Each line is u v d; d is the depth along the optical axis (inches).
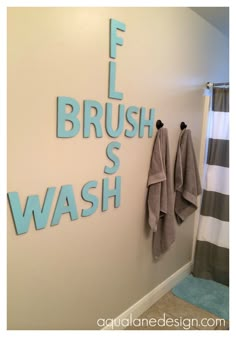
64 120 45.5
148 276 74.8
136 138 62.2
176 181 76.6
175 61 70.8
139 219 67.5
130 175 62.2
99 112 51.4
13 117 39.2
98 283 58.8
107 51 51.1
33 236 44.4
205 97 87.0
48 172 44.8
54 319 50.8
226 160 84.9
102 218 56.8
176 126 75.7
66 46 44.0
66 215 49.1
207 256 92.5
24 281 44.6
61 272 50.3
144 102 62.6
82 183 50.9
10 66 37.8
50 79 42.6
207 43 83.8
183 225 87.5
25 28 38.7
